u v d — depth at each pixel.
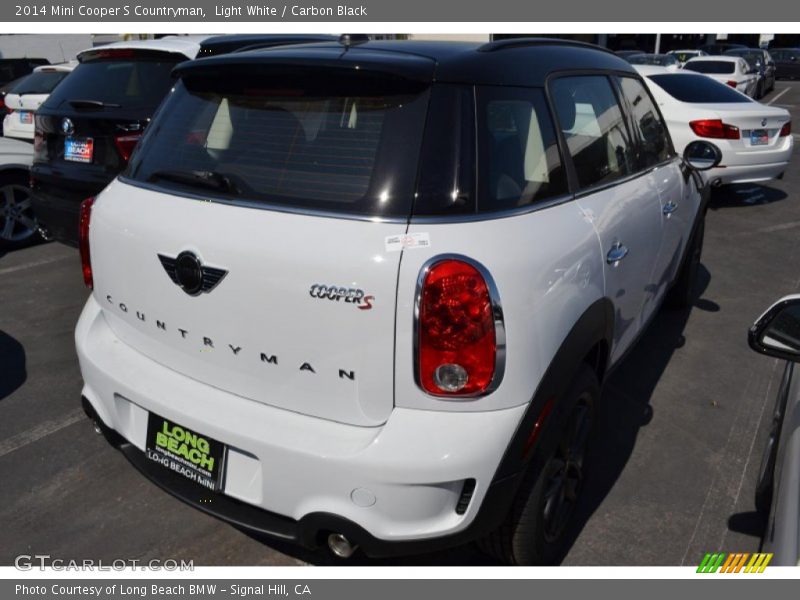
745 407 3.53
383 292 1.80
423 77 1.97
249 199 2.04
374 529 1.88
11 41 18.05
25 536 2.58
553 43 2.75
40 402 3.51
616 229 2.54
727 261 5.89
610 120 2.92
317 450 1.88
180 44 4.96
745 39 45.75
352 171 1.95
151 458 2.25
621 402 3.55
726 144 7.38
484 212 1.94
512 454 1.92
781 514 1.75
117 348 2.43
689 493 2.84
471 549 2.52
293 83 2.15
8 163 5.88
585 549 2.52
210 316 2.06
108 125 4.49
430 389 1.84
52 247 6.19
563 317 2.07
